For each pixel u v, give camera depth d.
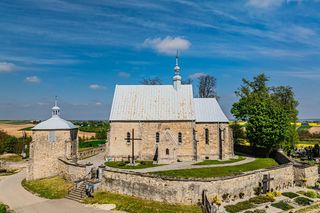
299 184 49.31
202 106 66.31
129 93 65.62
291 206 38.03
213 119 64.12
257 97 71.56
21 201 41.31
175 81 66.00
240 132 83.25
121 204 38.22
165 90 65.94
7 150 83.75
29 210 37.34
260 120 61.31
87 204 39.09
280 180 46.94
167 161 56.66
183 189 37.56
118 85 67.12
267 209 36.69
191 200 37.38
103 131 110.81
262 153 68.50
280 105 70.69
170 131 61.03
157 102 63.91
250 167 51.97
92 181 43.34
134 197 40.16
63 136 54.75
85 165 45.75
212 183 37.97
